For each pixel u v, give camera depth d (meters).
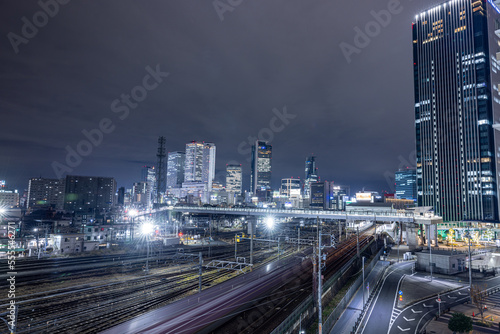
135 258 80.81
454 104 159.25
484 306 51.16
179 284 57.56
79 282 57.56
